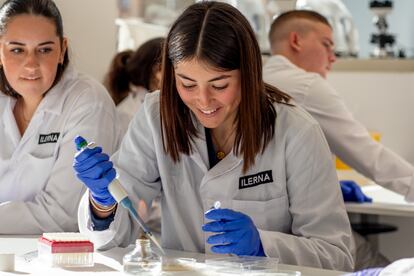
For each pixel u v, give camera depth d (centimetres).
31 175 288
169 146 241
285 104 243
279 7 491
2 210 277
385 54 501
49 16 271
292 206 241
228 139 241
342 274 204
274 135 238
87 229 231
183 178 245
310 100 332
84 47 408
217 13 216
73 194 281
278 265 214
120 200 213
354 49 507
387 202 356
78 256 212
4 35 269
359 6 573
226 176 240
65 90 289
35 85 274
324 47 362
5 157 289
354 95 477
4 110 292
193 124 240
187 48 212
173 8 549
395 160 332
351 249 242
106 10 418
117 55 392
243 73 221
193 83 216
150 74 379
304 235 237
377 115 474
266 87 245
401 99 469
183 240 246
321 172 238
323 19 364
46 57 272
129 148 250
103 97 292
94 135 285
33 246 247
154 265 204
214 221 214
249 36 219
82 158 212
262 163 239
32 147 287
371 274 178
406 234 420
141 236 211
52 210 279
